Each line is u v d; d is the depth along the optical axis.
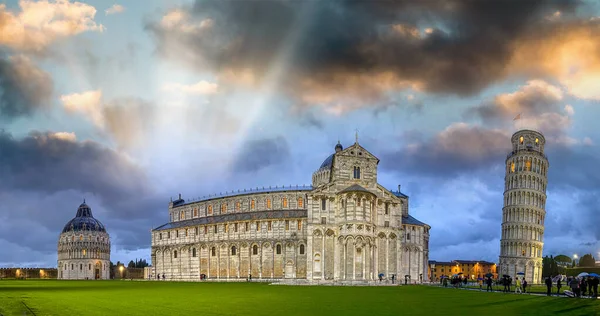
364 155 142.88
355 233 132.88
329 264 136.25
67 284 143.88
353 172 141.38
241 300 68.69
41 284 144.25
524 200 199.00
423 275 178.62
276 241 165.38
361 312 52.38
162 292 89.69
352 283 127.69
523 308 57.38
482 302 65.38
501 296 77.12
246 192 193.50
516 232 198.12
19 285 134.12
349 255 133.00
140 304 62.56
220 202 193.62
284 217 165.88
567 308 57.34
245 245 171.12
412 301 67.00
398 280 138.50
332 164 155.62
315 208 138.25
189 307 58.19
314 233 136.88
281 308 56.78
